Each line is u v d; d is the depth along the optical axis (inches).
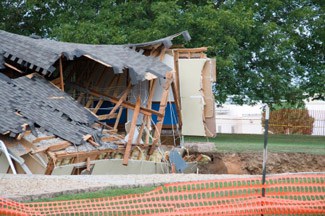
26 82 1935.3
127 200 1000.2
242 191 1073.5
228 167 2338.8
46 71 1982.0
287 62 3289.9
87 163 1707.7
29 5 3196.4
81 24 2960.1
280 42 3179.1
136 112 2079.2
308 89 3412.9
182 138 2461.9
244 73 3233.3
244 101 3444.9
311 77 3398.1
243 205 930.1
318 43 3457.2
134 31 2952.8
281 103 3666.3
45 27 3506.4
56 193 1112.8
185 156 2282.2
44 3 3376.0
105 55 2217.0
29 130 1642.5
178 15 3002.0
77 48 2194.9
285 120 4434.1
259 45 3201.3
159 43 2439.7
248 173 2336.4
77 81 2329.0
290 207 912.3
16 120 1638.8
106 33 2952.8
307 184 1096.2
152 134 2341.3
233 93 3316.9
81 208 964.0
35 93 1892.2
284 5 3356.3
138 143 1999.3
